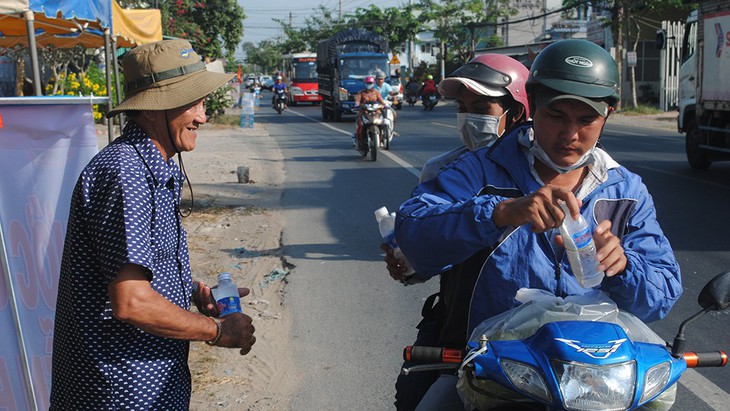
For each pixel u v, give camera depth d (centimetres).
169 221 228
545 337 185
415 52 6806
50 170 333
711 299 199
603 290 210
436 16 5191
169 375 227
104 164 218
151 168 223
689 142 1273
